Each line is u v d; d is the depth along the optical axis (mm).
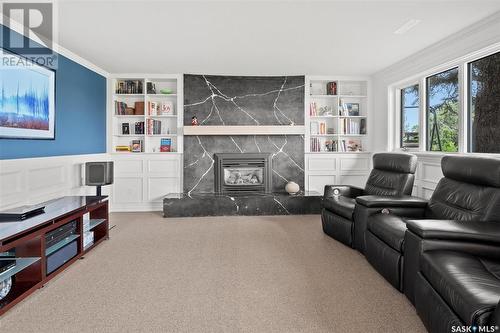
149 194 5738
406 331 1918
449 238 2066
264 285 2566
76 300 2307
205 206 5273
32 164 3469
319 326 1970
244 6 2975
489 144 3561
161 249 3502
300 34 3707
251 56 4613
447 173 3012
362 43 4043
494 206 2379
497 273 1854
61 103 4113
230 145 5859
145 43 4000
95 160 5102
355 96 5949
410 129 5098
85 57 4609
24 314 2107
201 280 2664
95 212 3826
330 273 2818
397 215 3209
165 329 1930
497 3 2932
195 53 4449
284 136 5957
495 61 3484
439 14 3160
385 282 2631
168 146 5809
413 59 4566
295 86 5910
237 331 1912
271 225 4613
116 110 5676
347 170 6016
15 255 2473
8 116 3080
